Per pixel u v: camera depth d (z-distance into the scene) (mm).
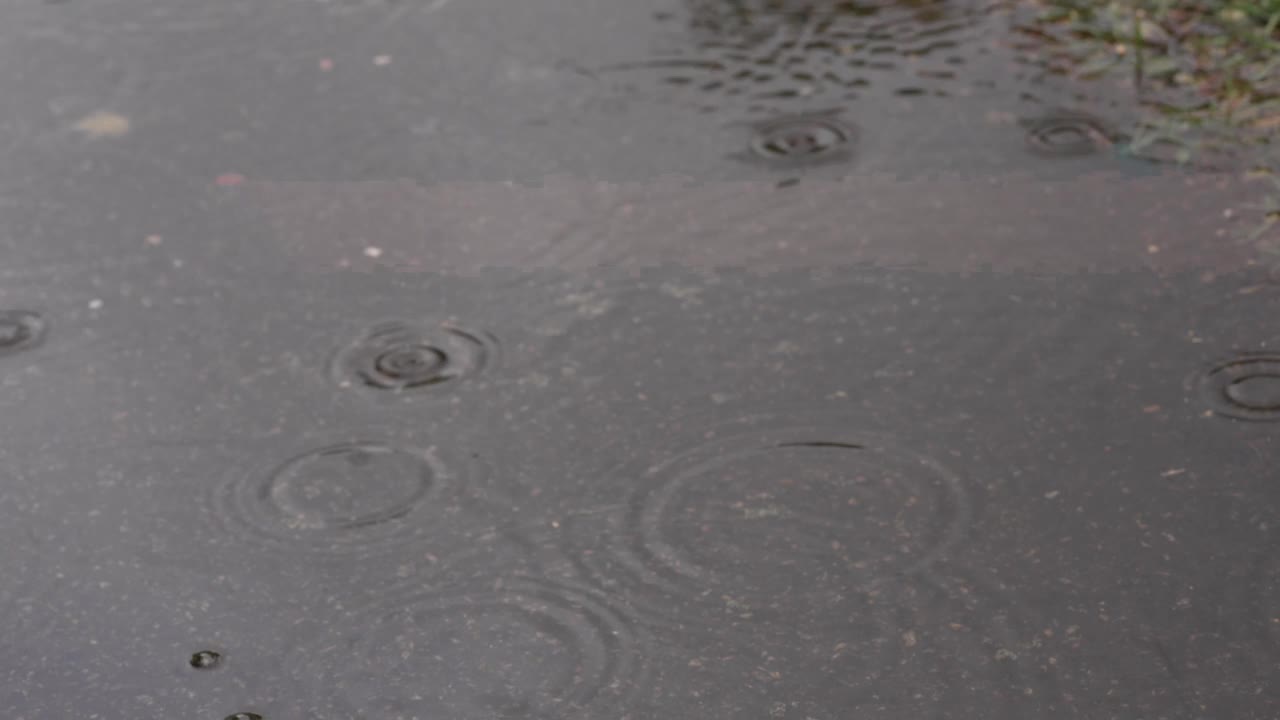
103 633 2812
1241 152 3998
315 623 2807
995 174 3990
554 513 3039
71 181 4234
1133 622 2674
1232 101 4223
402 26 5008
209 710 2629
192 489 3160
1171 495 2943
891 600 2764
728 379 3355
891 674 2609
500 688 2645
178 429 3328
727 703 2576
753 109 4398
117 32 5051
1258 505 2902
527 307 3637
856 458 3109
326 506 3094
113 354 3572
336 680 2682
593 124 4375
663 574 2867
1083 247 3676
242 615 2836
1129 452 3061
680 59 4699
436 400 3369
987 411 3203
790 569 2855
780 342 3455
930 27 4777
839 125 4285
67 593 2908
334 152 4309
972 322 3465
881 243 3760
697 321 3543
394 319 3625
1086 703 2523
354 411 3352
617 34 4879
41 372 3529
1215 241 3654
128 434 3324
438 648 2736
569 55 4762
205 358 3543
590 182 4098
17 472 3232
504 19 5020
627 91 4539
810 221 3865
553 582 2871
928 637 2678
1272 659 2580
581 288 3689
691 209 3951
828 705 2557
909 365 3354
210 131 4441
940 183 3973
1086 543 2850
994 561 2826
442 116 4457
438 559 2941
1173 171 3939
